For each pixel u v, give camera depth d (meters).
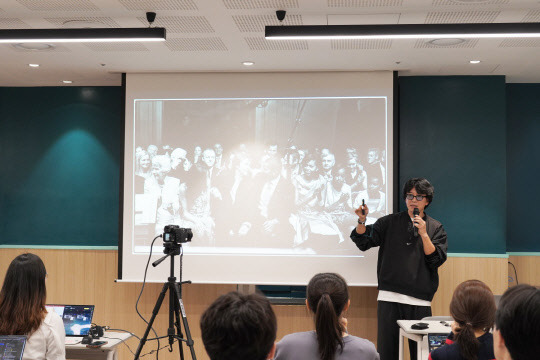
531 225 6.25
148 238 5.86
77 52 5.12
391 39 4.62
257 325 1.43
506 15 4.06
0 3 3.93
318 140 5.78
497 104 5.91
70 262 6.10
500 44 4.75
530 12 3.98
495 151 5.90
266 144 5.83
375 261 5.68
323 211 5.75
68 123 6.61
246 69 5.74
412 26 3.94
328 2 3.84
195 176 5.87
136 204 5.88
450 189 5.94
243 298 1.49
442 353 2.49
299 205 5.77
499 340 1.16
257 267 5.78
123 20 4.28
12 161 6.64
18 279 2.69
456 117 5.95
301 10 4.01
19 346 2.56
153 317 4.44
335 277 2.40
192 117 5.89
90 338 3.88
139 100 5.93
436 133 5.96
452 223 5.93
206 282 5.79
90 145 6.58
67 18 4.25
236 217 5.82
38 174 6.61
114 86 6.58
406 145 5.99
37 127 6.63
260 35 4.58
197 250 5.83
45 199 6.60
